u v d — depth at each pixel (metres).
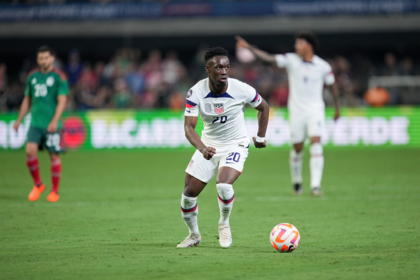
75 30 79.69
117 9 79.50
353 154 59.97
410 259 18.53
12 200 32.91
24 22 79.25
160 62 81.94
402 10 78.62
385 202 32.12
